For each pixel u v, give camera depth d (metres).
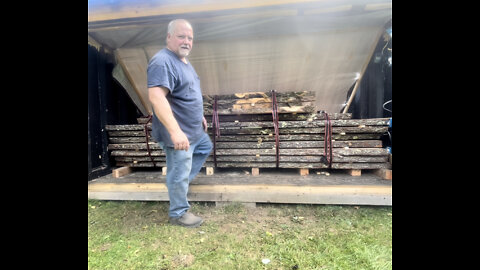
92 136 2.70
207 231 1.89
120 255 1.62
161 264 1.53
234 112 2.64
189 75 1.84
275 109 2.58
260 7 2.22
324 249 1.64
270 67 3.11
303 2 2.16
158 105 1.62
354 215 2.09
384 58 2.96
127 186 2.48
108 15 2.30
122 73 3.20
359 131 2.50
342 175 2.59
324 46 2.85
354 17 2.43
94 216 2.18
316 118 2.61
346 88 3.39
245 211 2.21
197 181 2.44
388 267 1.45
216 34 2.65
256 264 1.51
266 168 2.92
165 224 2.02
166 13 2.25
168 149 1.83
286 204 2.33
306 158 2.54
